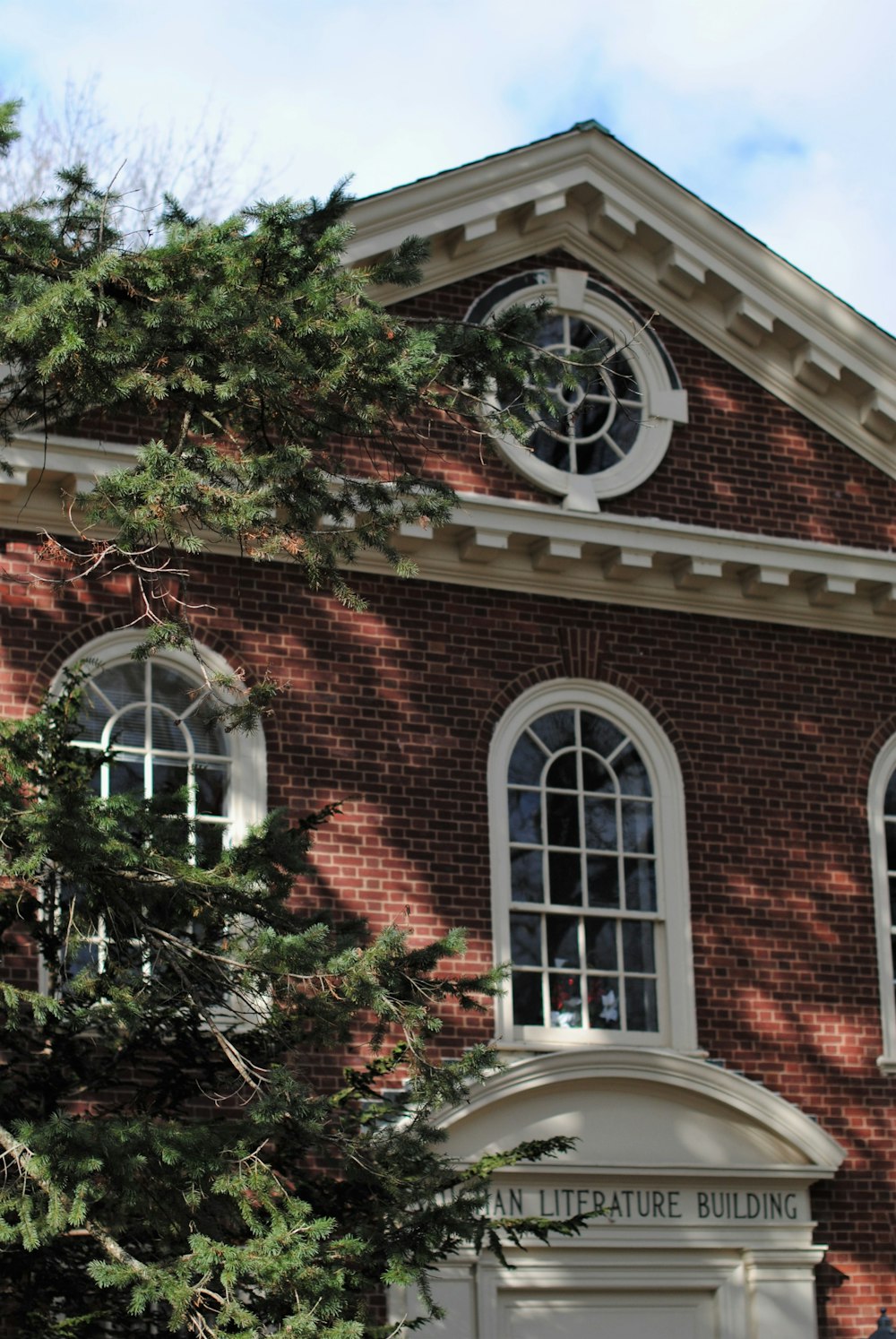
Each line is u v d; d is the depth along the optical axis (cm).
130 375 1208
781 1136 1909
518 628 1972
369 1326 1348
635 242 2111
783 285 2134
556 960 1911
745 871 2006
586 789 1967
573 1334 1816
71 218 1308
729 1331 1858
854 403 2178
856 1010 2009
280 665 1861
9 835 1288
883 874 2066
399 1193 1330
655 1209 1852
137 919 1357
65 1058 1412
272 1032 1418
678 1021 1931
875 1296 1927
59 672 1767
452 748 1911
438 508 1345
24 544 1783
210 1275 1156
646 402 2083
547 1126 1828
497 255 2056
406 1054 1439
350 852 1844
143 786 1786
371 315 1263
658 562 2019
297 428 1312
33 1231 1163
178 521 1252
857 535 2153
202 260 1269
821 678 2095
